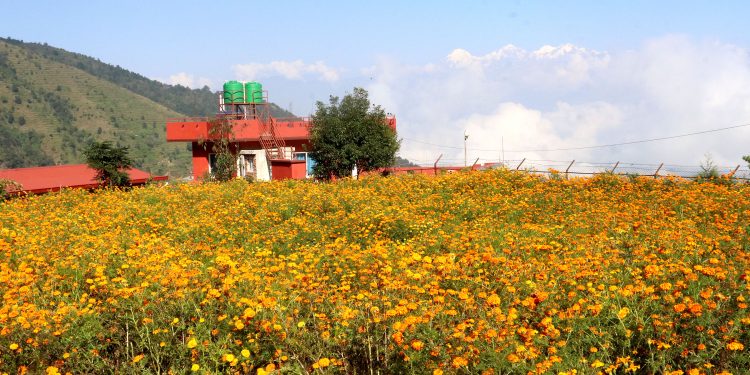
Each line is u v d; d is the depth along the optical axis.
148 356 6.39
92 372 6.18
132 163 32.50
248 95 42.94
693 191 17.55
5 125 196.12
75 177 36.53
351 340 6.20
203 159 40.47
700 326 5.87
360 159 34.75
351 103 35.00
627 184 20.25
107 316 6.88
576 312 6.50
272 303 6.51
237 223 15.61
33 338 6.14
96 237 12.30
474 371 5.42
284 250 12.53
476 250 10.16
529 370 5.37
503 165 25.27
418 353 5.61
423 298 7.05
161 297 7.00
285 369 5.60
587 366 5.65
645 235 11.26
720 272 7.23
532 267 8.44
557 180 21.67
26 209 18.27
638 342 6.04
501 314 6.30
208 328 6.52
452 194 19.95
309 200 18.47
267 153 40.38
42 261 9.52
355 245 11.85
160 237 13.11
